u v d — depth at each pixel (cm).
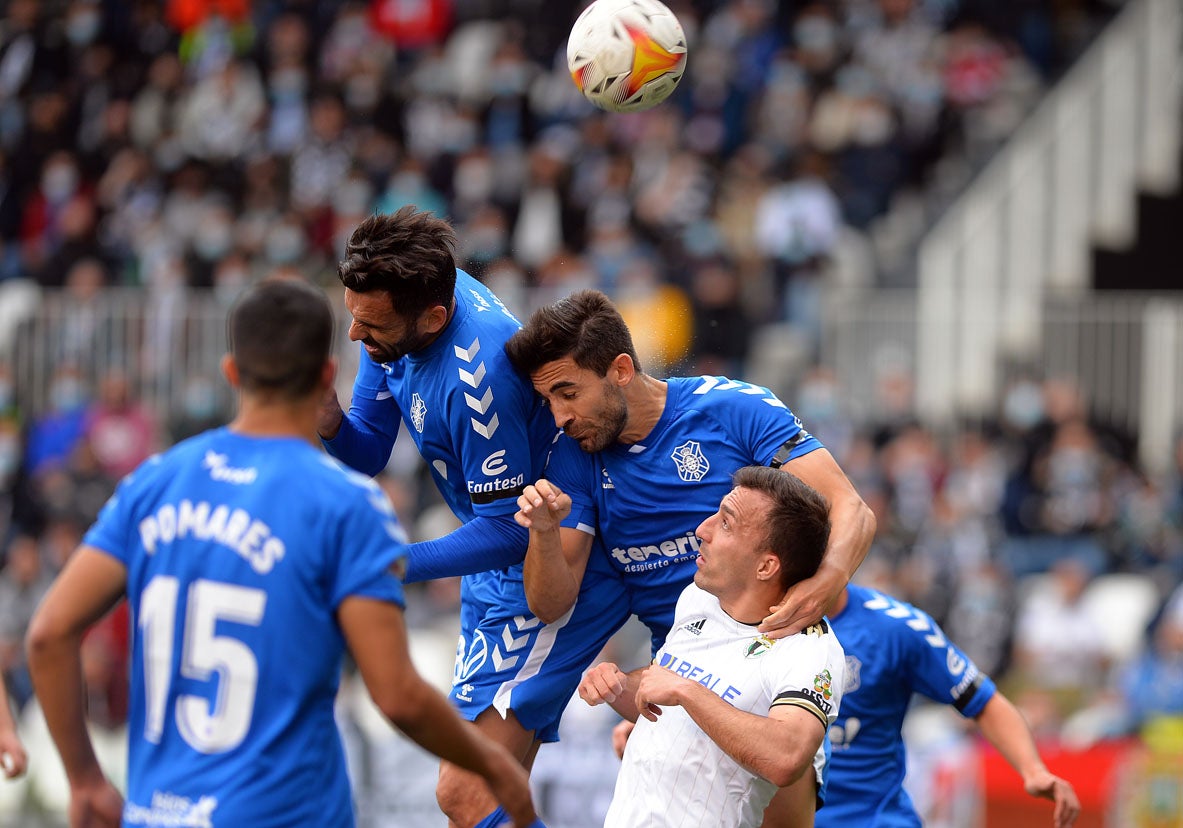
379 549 1105
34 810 3538
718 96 5472
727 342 4594
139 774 1109
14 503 4244
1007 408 4391
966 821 3078
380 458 1675
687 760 1399
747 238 5003
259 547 1095
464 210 4984
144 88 5931
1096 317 4528
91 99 5966
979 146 5666
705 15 5800
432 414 1538
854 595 1853
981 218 5372
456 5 6097
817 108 5553
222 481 1118
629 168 5106
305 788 1090
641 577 1630
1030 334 4550
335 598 1095
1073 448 4241
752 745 1302
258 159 5372
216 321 4397
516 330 1550
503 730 1648
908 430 4209
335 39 6006
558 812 3153
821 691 1353
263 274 4700
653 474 1568
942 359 4594
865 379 4588
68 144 5853
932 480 4109
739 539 1395
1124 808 3059
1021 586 4047
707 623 1436
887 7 5878
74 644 1124
